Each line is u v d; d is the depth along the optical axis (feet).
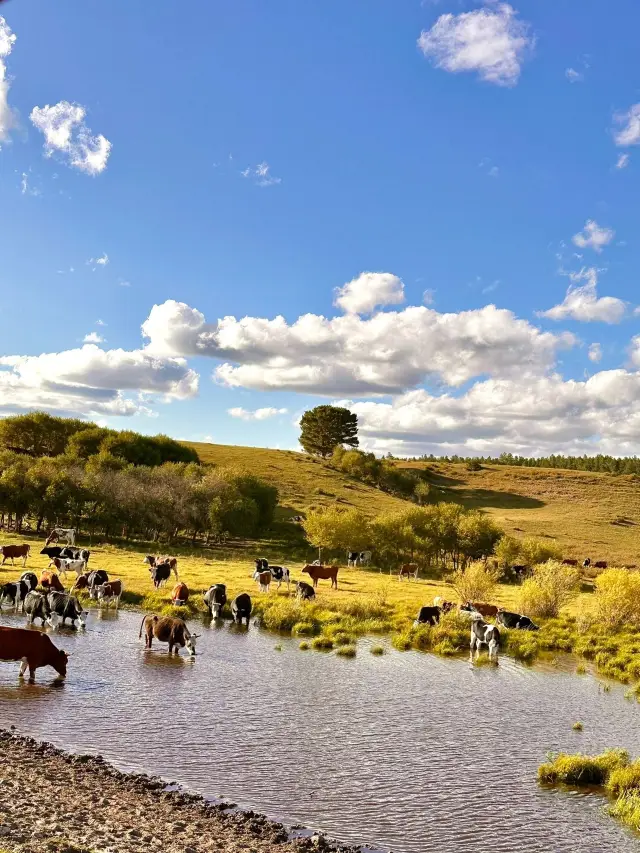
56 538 176.24
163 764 39.47
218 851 27.96
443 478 465.06
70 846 24.85
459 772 41.68
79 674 57.98
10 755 37.55
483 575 124.36
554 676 72.49
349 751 43.98
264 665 66.49
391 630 94.17
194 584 117.80
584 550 277.23
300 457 407.03
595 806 37.65
